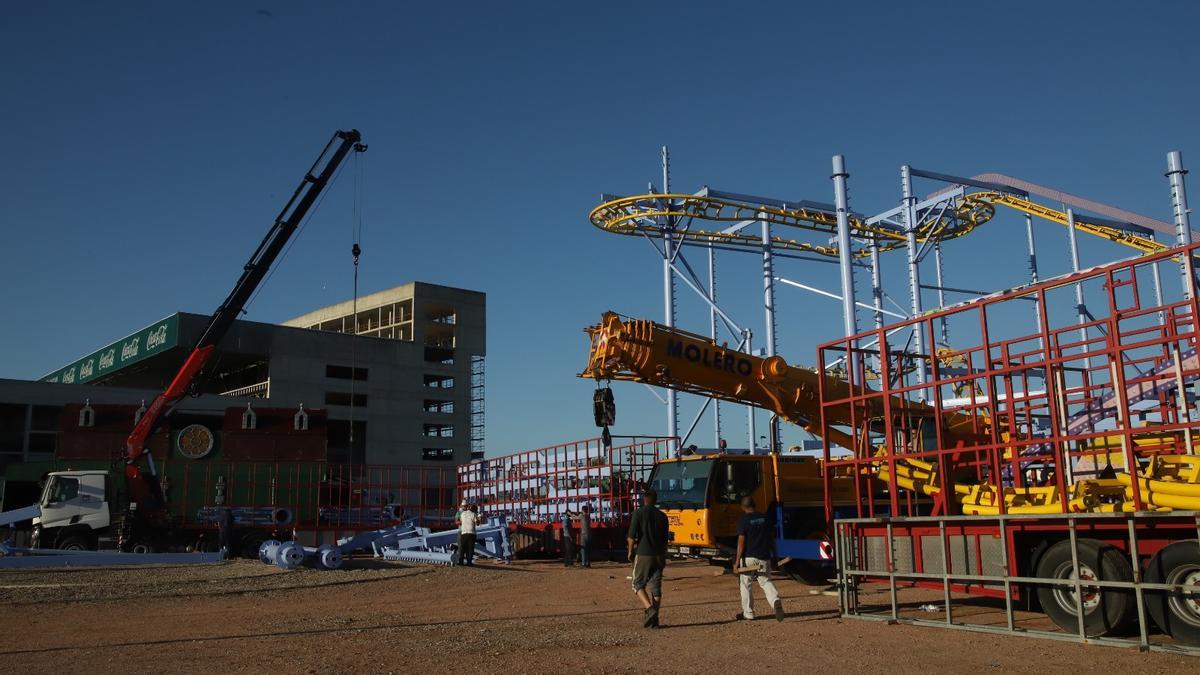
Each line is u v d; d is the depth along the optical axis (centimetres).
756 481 2003
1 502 3272
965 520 1165
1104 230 3900
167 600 1647
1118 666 887
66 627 1296
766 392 1786
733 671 900
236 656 1024
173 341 7988
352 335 9519
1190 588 921
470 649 1055
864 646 1031
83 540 2694
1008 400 1199
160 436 3181
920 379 2973
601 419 1731
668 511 2067
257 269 3120
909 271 3622
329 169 3147
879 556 1291
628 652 1024
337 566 2297
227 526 2792
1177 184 2881
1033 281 4241
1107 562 1019
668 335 1738
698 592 1731
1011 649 997
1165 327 1086
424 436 9888
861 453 1560
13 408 7381
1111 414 1308
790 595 1645
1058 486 1108
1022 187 3812
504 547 2691
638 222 3994
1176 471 1077
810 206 3862
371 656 1012
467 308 10750
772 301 3812
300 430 3375
